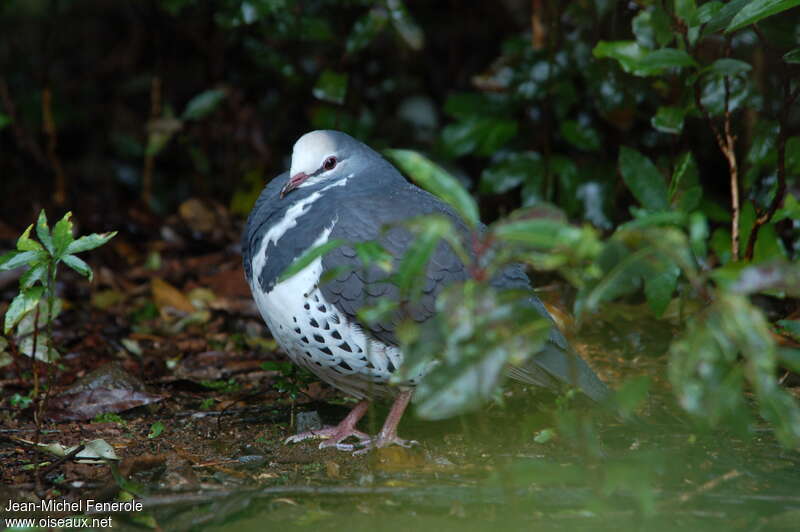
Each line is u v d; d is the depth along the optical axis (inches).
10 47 624.7
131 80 611.5
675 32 348.5
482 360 200.4
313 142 333.4
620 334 395.2
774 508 254.1
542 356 296.7
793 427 205.8
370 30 462.3
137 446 311.7
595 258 201.8
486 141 472.4
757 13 298.7
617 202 460.8
